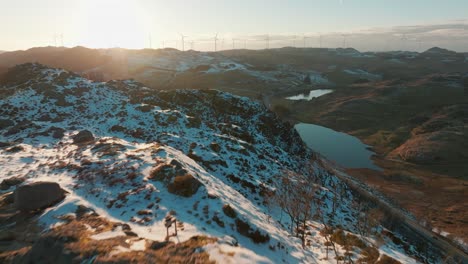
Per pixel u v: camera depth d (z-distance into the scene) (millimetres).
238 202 20141
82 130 34906
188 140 35875
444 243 32875
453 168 61688
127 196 17297
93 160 23547
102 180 19781
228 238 13734
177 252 11469
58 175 21531
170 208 16031
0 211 16000
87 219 14547
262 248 14781
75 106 46969
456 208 44938
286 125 64750
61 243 11578
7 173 22391
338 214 29516
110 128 39875
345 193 40875
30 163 25000
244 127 56750
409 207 45656
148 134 37750
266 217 20516
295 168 42938
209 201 17234
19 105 43031
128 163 22188
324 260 16625
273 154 44656
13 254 11836
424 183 55938
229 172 29172
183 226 14078
